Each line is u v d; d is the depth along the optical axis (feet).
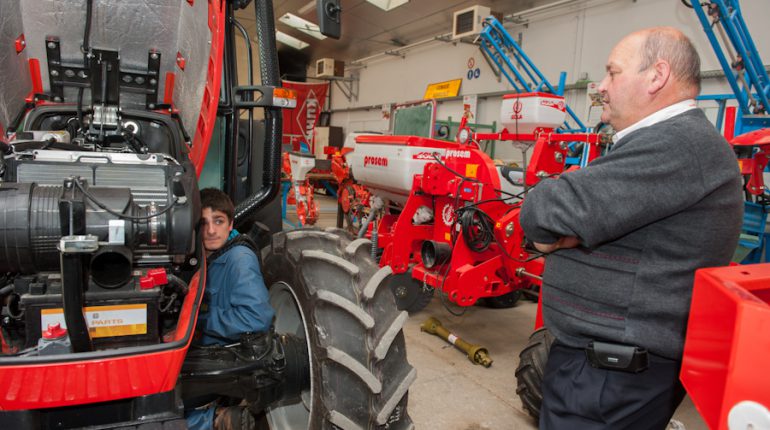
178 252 3.61
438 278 10.15
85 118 4.93
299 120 47.62
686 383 2.71
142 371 3.32
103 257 3.47
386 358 4.80
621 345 3.82
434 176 10.59
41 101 5.05
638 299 3.73
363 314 4.71
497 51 21.24
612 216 3.59
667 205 3.48
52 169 3.66
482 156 10.10
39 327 3.35
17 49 4.70
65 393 3.18
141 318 3.59
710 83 18.61
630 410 3.89
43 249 3.22
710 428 2.35
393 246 11.20
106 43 4.97
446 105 32.86
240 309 4.91
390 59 39.65
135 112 4.93
